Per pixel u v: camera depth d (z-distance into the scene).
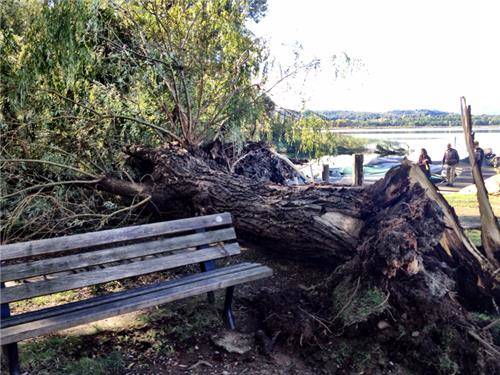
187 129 5.28
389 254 3.05
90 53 4.42
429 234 3.23
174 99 5.33
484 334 3.01
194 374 2.67
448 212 3.56
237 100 5.56
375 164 13.83
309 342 2.96
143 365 2.72
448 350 2.88
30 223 4.45
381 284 3.13
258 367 2.79
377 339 2.97
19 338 2.21
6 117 4.68
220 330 3.12
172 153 4.84
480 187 3.64
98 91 4.95
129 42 5.29
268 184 4.41
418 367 2.87
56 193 4.71
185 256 3.19
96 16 4.39
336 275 3.41
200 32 5.38
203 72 5.44
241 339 3.01
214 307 3.40
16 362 2.36
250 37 5.44
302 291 3.52
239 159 6.09
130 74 5.08
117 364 2.67
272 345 2.97
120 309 2.52
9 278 2.46
